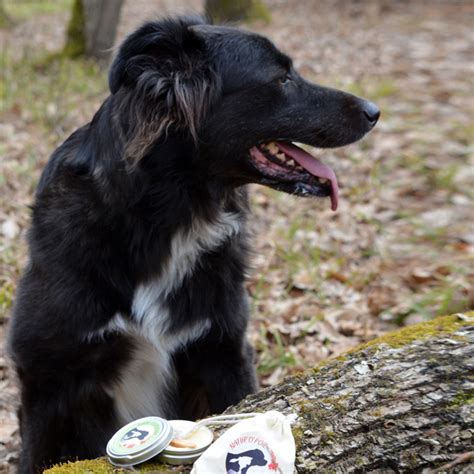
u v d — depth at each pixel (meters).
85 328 1.30
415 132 2.74
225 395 1.38
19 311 1.32
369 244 1.97
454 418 1.10
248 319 1.39
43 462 1.34
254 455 1.07
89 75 3.29
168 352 1.35
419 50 4.12
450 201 2.21
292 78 1.38
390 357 1.15
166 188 1.31
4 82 3.11
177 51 1.32
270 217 2.08
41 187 1.36
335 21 5.11
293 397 1.14
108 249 1.30
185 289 1.33
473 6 5.50
